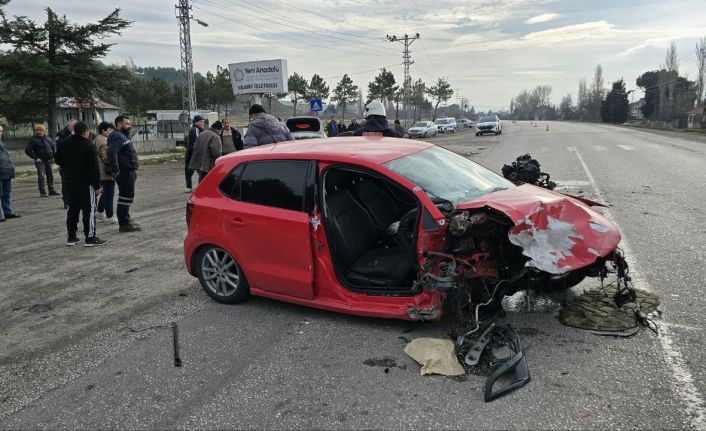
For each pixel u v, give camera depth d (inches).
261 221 178.7
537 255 143.5
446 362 138.5
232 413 125.1
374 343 155.7
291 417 121.7
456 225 145.2
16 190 591.5
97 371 151.3
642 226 274.4
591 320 158.9
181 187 561.6
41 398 138.6
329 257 170.2
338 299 170.7
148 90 2474.2
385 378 136.0
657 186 405.1
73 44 1192.2
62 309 202.8
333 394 130.3
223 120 487.8
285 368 144.9
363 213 190.5
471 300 154.2
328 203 174.9
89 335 177.3
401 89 2593.5
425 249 151.9
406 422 116.9
